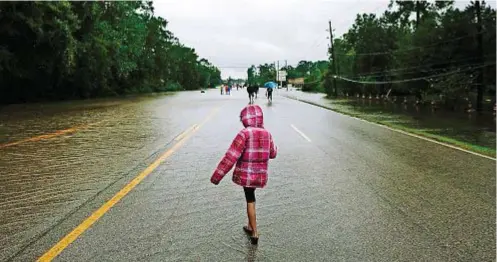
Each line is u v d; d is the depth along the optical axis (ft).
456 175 25.90
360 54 192.95
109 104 122.11
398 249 14.30
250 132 15.12
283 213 18.22
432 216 17.79
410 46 123.65
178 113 80.84
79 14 137.59
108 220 17.30
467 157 32.45
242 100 147.13
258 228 16.37
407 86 127.03
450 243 14.80
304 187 22.85
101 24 165.78
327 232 15.93
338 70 216.13
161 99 161.27
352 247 14.48
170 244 14.74
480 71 96.99
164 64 322.55
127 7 195.00
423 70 116.37
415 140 42.47
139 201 20.11
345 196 21.01
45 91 153.89
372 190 22.20
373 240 15.11
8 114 81.66
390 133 48.52
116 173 26.43
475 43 107.04
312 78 311.06
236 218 17.60
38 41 108.68
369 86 178.70
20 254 13.88
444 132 55.21
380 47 184.75
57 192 21.84
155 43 298.56
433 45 113.60
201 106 106.93
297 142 40.55
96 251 14.11
